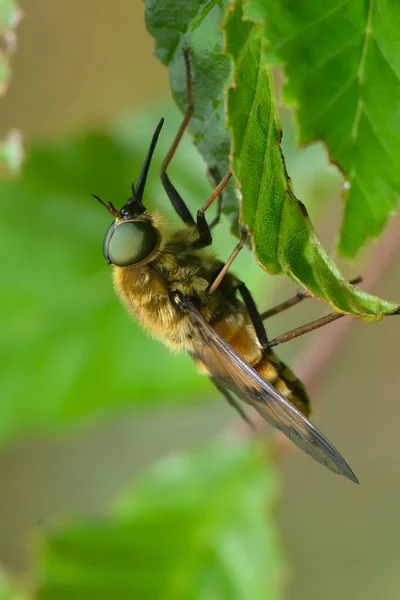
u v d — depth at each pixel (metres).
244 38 0.20
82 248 0.25
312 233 0.20
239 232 0.21
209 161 0.21
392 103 0.20
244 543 0.24
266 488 0.24
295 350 0.30
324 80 0.20
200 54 0.21
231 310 0.22
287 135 0.24
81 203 0.25
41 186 0.25
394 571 0.32
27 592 0.24
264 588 0.24
